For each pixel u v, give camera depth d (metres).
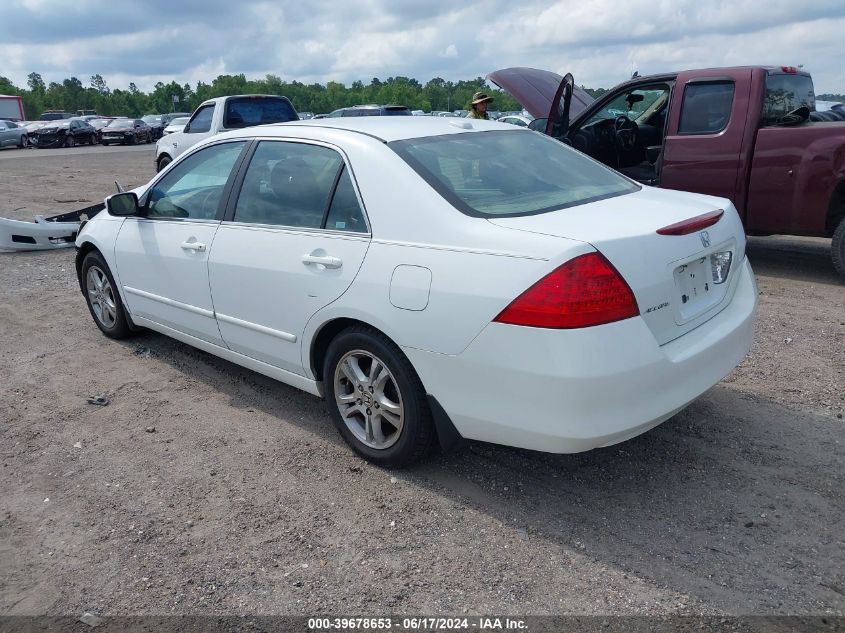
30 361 5.25
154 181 4.88
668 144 7.36
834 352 4.95
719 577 2.76
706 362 3.17
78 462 3.79
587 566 2.85
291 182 3.86
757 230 7.07
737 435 3.83
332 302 3.49
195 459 3.78
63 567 2.96
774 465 3.53
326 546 3.03
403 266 3.20
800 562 2.83
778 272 7.26
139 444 3.96
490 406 3.01
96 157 27.64
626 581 2.75
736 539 2.98
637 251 2.92
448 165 3.50
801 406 4.14
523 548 2.97
